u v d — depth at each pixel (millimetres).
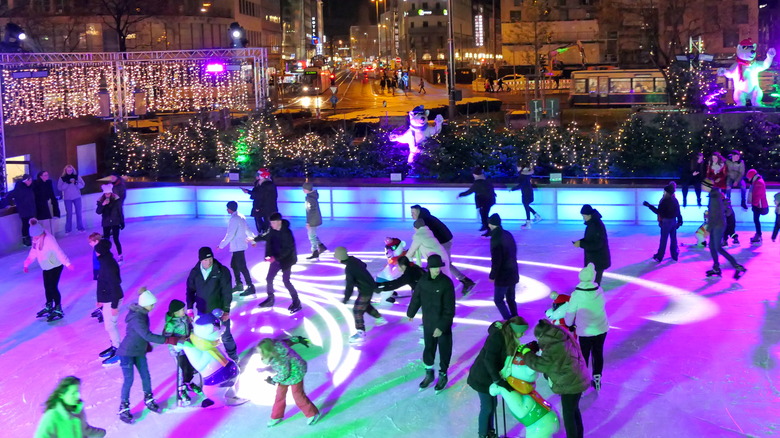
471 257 15891
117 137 27125
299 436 8070
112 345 10500
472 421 8258
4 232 17453
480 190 17984
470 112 48156
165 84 37875
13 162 22312
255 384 9391
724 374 9250
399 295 13094
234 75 39125
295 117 42281
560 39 76875
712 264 14508
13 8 64625
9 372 10273
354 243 17656
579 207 18906
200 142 25688
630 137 23172
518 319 7188
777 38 74438
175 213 21531
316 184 20531
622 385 9008
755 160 23094
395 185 19969
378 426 8227
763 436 7680
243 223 13273
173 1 70688
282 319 12078
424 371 9672
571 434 7133
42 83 29266
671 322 11242
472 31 126438
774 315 11359
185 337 8711
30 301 13609
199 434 8227
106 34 65125
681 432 7820
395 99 59625
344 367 9930
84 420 6352
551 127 23656
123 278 15062
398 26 143875
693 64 30734
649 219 18469
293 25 127500
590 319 8516
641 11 60375
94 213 20297
